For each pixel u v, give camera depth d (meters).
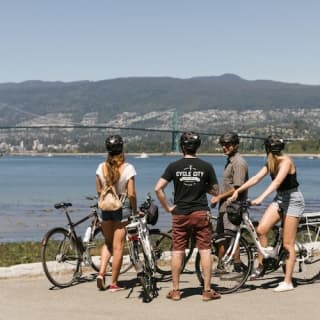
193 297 8.18
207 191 8.14
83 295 8.31
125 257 10.17
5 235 24.94
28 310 7.50
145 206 8.88
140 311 7.46
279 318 7.13
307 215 9.61
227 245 8.58
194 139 8.08
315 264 9.38
